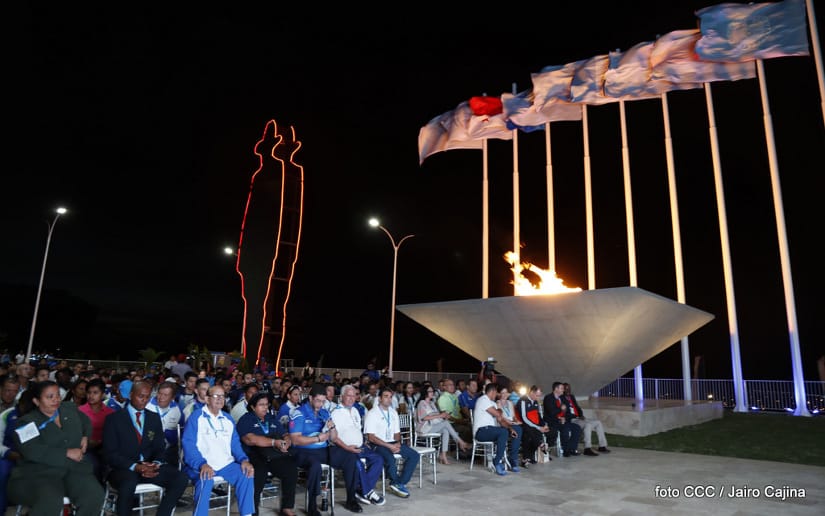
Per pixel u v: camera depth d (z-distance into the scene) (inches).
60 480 207.2
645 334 566.3
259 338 1015.6
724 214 805.9
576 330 549.3
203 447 239.9
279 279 1042.1
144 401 236.1
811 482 346.0
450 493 311.1
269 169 1077.8
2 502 214.2
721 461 419.8
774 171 748.6
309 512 263.1
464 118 951.6
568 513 269.4
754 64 753.6
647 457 437.1
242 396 351.3
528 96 882.1
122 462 223.5
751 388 866.1
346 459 275.6
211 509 269.4
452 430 415.2
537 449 408.8
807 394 821.9
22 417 208.1
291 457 267.7
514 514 267.6
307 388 494.0
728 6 713.6
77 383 304.8
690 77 757.9
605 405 635.5
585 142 859.4
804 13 684.1
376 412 314.5
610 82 802.8
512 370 633.0
